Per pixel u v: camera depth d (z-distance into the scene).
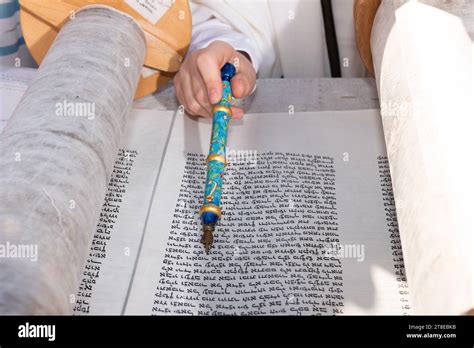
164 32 0.92
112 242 0.72
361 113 0.92
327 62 1.20
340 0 1.10
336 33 1.15
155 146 0.86
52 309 0.51
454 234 0.55
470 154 0.61
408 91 0.71
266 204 0.77
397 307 0.64
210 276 0.68
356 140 0.87
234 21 1.09
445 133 0.63
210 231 0.71
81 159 0.65
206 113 0.89
